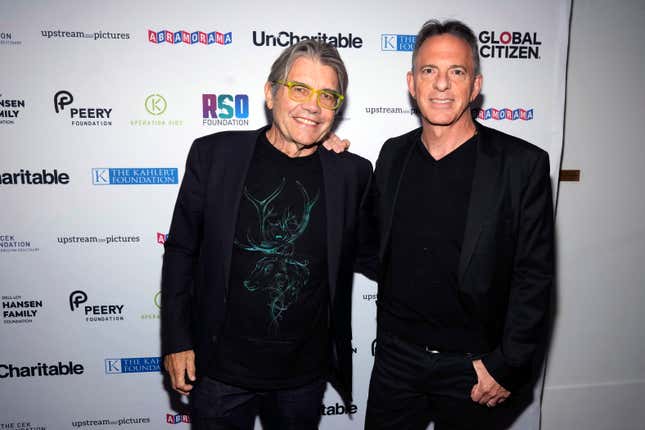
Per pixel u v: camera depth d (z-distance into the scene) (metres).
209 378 1.37
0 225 1.83
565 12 1.92
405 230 1.39
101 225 1.89
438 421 1.54
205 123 1.87
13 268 1.87
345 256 1.38
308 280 1.32
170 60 1.82
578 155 2.09
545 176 1.28
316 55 1.24
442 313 1.37
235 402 1.38
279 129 1.28
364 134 1.93
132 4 1.77
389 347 1.51
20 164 1.81
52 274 1.89
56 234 1.87
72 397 1.99
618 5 2.01
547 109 1.97
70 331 1.94
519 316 1.29
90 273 1.91
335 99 1.28
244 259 1.29
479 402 1.38
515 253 1.32
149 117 1.84
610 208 2.14
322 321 1.39
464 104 1.28
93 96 1.81
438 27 1.30
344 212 1.36
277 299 1.30
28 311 1.90
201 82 1.84
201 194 1.35
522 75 1.95
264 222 1.29
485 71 1.93
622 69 2.05
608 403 2.29
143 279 1.94
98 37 1.78
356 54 1.88
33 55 1.76
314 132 1.27
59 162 1.83
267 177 1.31
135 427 2.04
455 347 1.38
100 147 1.84
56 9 1.75
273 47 1.85
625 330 2.23
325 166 1.35
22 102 1.78
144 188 1.88
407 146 1.46
